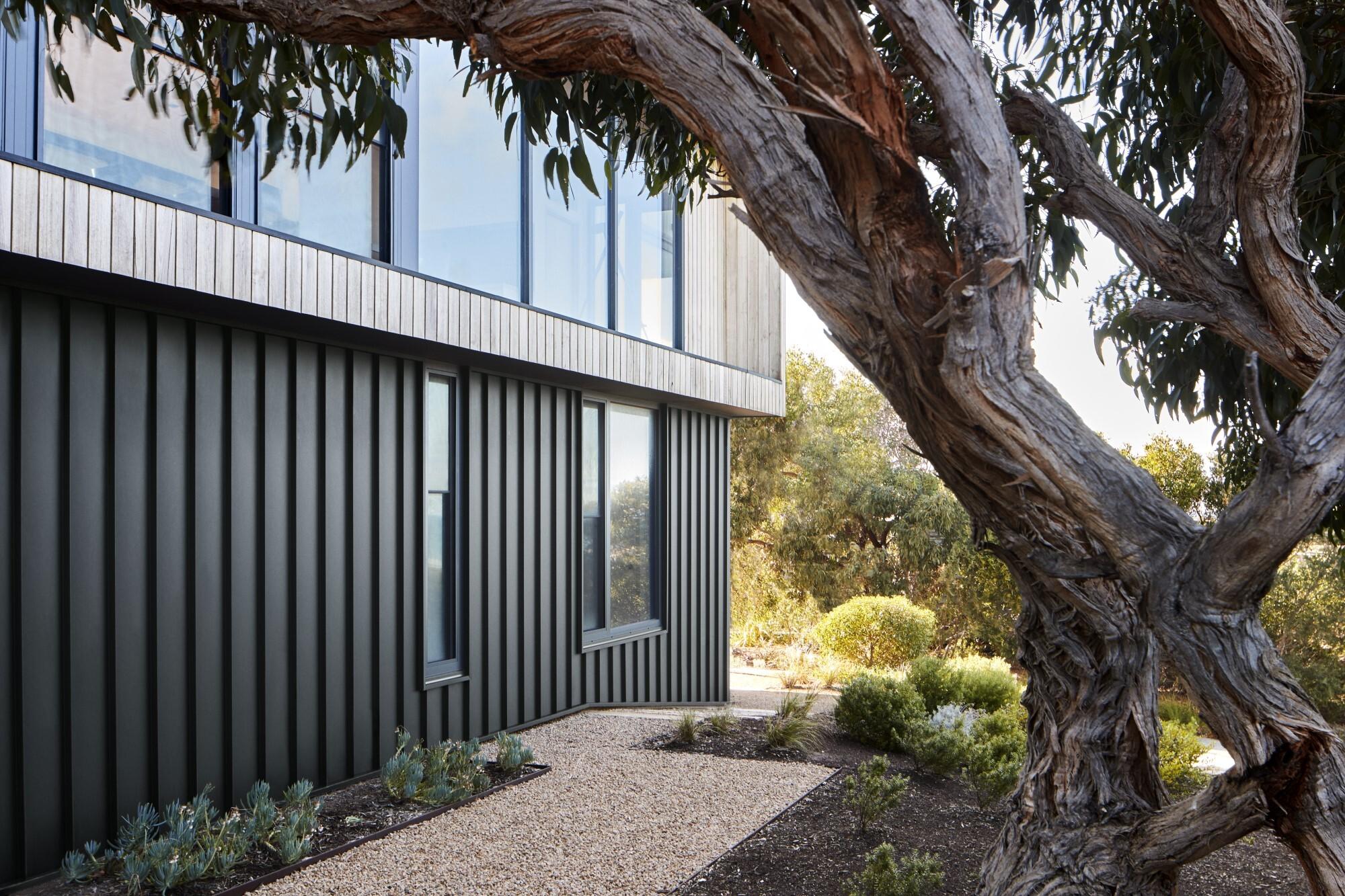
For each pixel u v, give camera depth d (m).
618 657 8.82
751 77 1.33
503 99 2.81
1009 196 1.20
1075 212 1.95
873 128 1.23
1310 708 1.19
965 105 1.21
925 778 5.81
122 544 4.69
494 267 6.86
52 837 4.36
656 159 3.27
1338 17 2.40
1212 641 1.18
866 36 1.22
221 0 1.65
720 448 10.78
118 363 4.68
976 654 15.03
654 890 3.94
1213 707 1.21
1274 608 11.40
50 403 4.40
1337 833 1.19
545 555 7.80
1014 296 1.19
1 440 4.20
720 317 10.16
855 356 1.35
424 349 6.29
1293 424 1.12
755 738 6.76
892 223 1.27
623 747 6.61
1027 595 1.95
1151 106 2.96
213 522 5.14
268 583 5.45
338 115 2.77
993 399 1.18
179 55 4.70
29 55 4.07
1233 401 2.87
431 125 6.34
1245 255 1.63
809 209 1.31
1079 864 1.75
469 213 6.65
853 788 5.01
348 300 5.37
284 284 4.97
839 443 19.14
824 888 3.85
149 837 4.36
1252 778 1.22
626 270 8.55
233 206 5.00
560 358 7.19
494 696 7.20
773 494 19.11
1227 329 1.75
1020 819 1.89
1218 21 1.38
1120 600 1.83
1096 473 1.19
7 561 4.22
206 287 4.55
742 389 10.08
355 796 5.57
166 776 4.86
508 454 7.43
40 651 4.33
